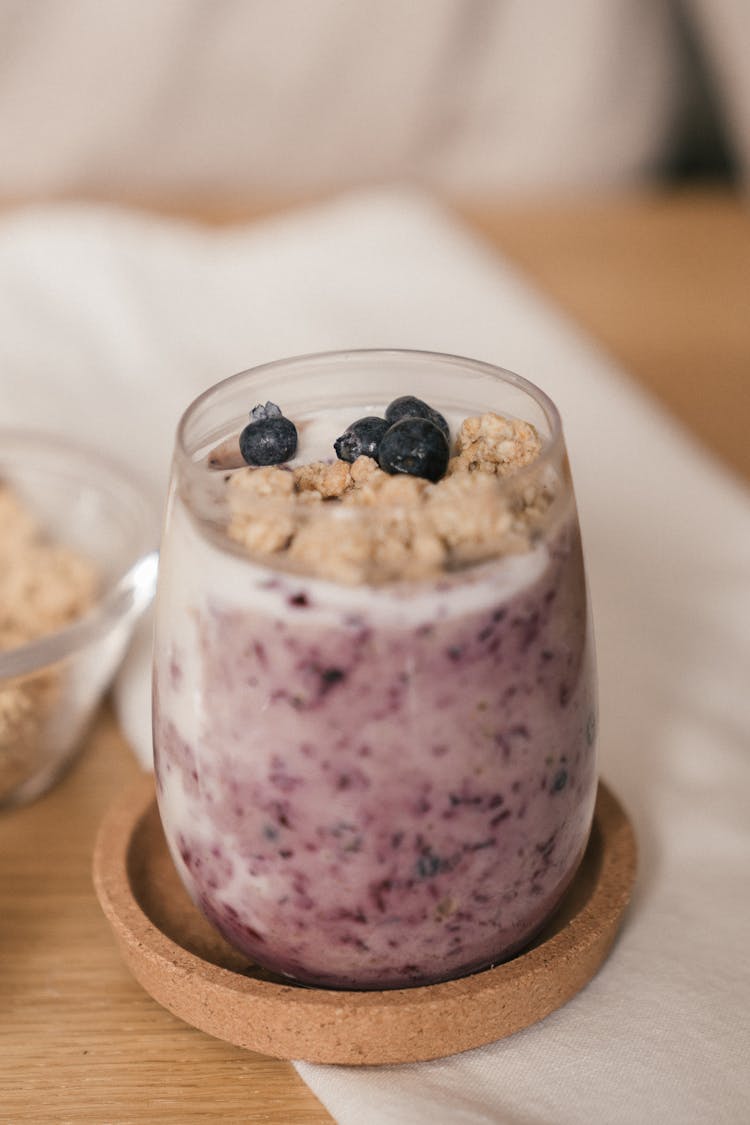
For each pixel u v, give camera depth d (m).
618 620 0.63
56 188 1.24
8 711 0.54
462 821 0.44
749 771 0.56
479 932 0.46
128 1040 0.49
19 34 1.19
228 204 1.05
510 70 1.27
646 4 1.25
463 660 0.43
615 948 0.50
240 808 0.45
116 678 0.59
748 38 1.12
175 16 1.19
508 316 0.86
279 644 0.43
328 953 0.46
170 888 0.51
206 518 0.44
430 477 0.45
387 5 1.22
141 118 1.24
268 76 1.24
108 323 0.83
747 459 0.74
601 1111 0.46
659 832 0.54
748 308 0.90
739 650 0.62
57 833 0.55
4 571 0.61
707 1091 0.46
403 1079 0.46
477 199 1.07
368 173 1.30
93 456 0.63
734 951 0.50
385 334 0.84
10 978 0.50
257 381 0.47
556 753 0.45
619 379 0.79
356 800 0.44
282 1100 0.47
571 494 0.45
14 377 0.75
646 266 0.96
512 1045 0.47
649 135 1.31
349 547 0.43
